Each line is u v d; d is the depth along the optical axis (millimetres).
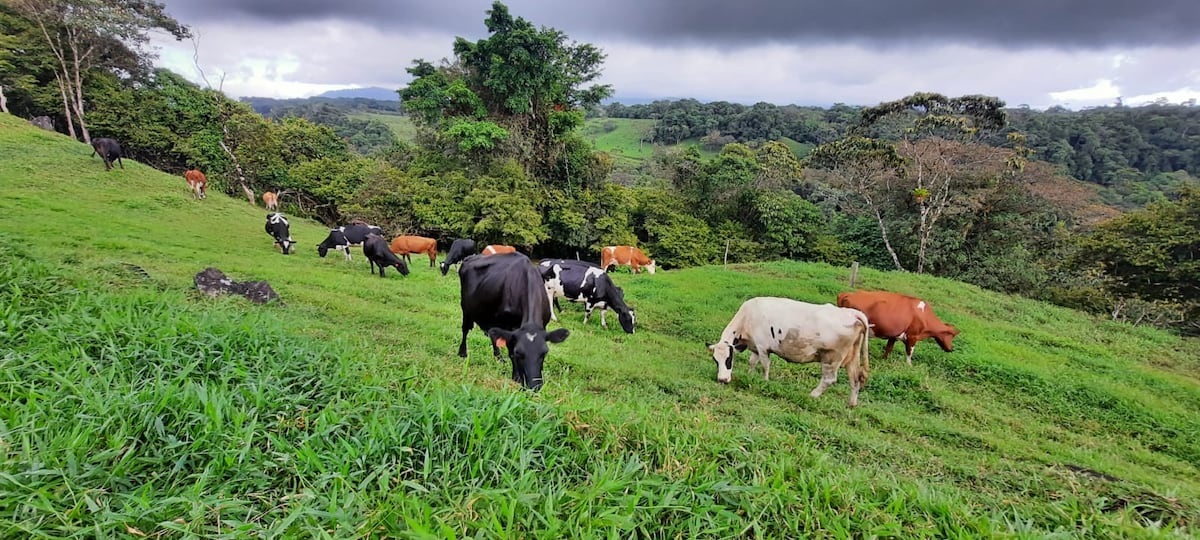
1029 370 9570
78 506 2244
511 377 5809
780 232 29828
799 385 8383
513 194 25797
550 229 27953
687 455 3500
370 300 10609
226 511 2443
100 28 27672
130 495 2398
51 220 13297
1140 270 19234
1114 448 7180
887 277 17578
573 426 3557
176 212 19078
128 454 2639
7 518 2191
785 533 2932
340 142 37312
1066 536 3090
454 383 4625
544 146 30094
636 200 31359
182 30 29516
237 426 3014
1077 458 6555
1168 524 3584
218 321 4957
